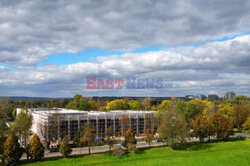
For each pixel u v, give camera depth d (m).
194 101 167.75
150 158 75.69
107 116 115.81
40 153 71.31
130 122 119.31
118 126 118.94
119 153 77.75
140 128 124.25
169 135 89.62
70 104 179.75
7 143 66.06
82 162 70.12
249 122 122.81
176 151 86.00
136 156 78.06
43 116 104.75
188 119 138.25
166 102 187.88
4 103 136.00
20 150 68.75
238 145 97.38
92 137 81.81
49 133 91.56
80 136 95.12
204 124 103.12
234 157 76.75
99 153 80.94
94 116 112.06
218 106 158.38
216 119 106.56
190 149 89.75
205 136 116.56
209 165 67.81
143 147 91.06
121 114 119.00
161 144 97.44
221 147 93.56
